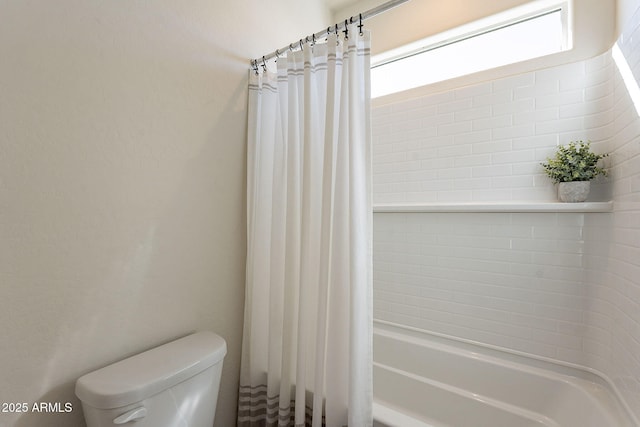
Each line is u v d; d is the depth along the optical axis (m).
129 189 1.02
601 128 1.31
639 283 1.00
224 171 1.33
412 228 1.80
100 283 0.96
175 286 1.16
